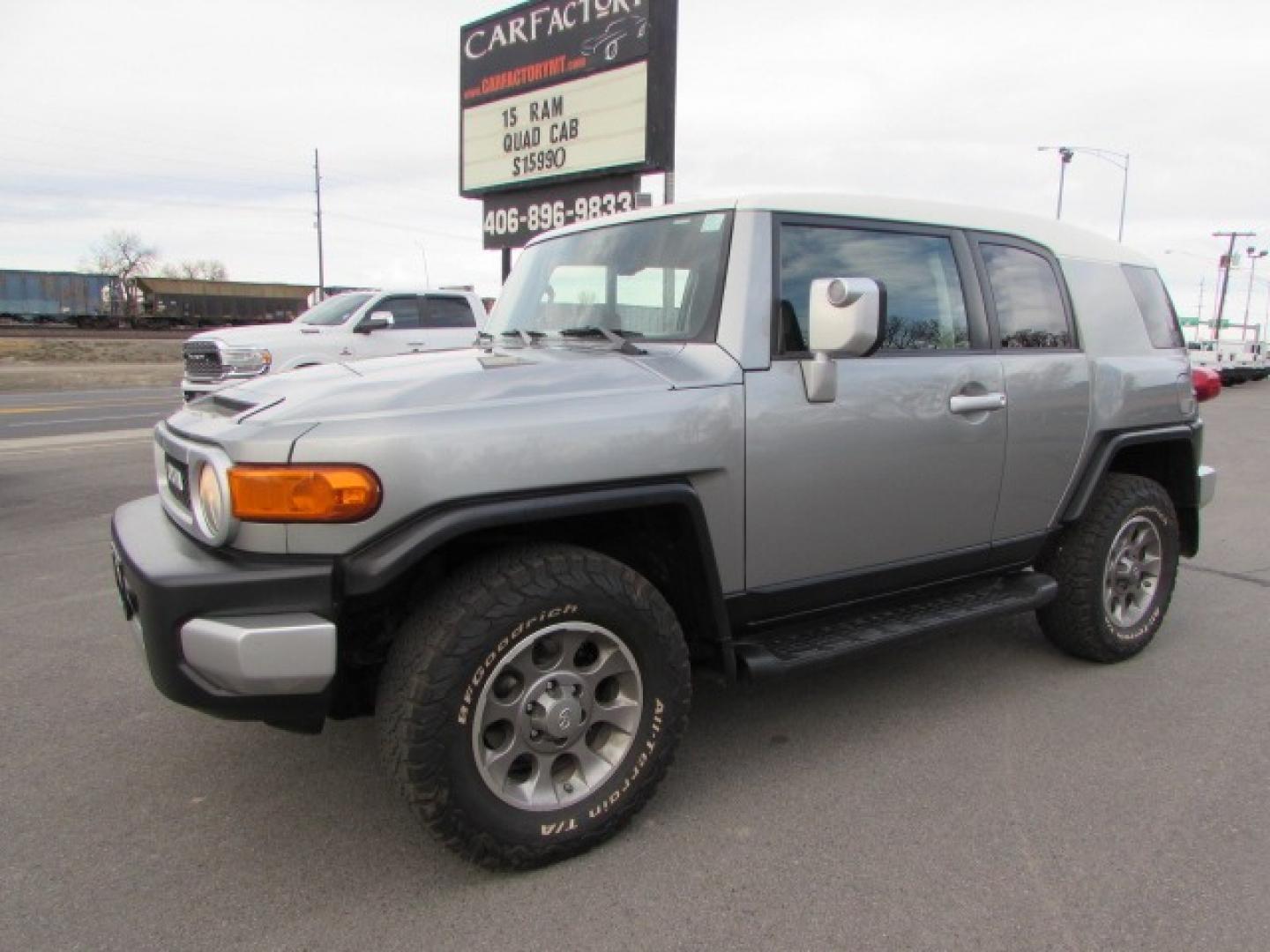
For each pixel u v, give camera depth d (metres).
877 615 3.44
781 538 3.01
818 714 3.68
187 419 2.86
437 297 12.46
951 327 3.48
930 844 2.75
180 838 2.78
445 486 2.37
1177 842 2.75
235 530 2.36
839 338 2.69
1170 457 4.48
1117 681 4.02
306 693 2.32
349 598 2.40
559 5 11.98
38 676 4.01
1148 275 4.46
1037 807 2.96
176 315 52.94
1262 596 5.31
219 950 2.28
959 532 3.52
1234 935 2.33
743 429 2.86
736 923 2.38
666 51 11.01
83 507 7.63
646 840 2.77
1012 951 2.28
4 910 2.43
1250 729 3.53
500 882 2.56
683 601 3.01
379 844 2.76
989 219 3.74
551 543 2.65
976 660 4.27
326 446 2.30
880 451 3.19
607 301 3.34
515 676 2.55
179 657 2.32
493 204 13.75
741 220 3.02
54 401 18.70
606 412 2.62
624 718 2.73
